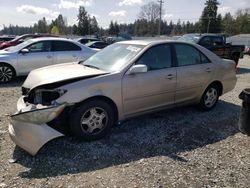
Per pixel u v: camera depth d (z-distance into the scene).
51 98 4.00
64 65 5.09
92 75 4.21
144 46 4.81
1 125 4.80
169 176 3.37
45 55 9.12
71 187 3.10
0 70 8.62
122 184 3.18
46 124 3.76
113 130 4.72
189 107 6.17
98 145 4.13
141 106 4.70
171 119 5.36
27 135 3.61
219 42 13.24
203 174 3.43
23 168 3.46
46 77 4.22
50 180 3.22
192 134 4.67
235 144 4.34
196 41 12.44
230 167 3.62
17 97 6.84
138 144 4.21
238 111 6.05
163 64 4.94
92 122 4.21
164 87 4.89
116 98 4.33
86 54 9.77
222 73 5.93
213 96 5.96
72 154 3.83
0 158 3.67
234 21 85.06
